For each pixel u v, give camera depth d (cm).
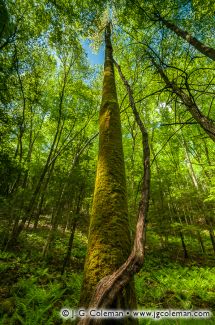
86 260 189
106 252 181
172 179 1485
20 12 892
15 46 967
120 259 176
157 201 1400
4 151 810
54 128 1571
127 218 213
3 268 714
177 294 673
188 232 1483
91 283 163
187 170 1641
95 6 599
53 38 875
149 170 155
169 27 387
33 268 790
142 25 488
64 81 1262
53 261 967
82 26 677
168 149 1544
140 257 112
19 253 1007
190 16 479
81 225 1688
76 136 1528
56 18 741
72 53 1227
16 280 657
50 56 1230
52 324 445
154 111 1200
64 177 1034
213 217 1384
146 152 167
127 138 1457
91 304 112
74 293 606
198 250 1520
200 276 927
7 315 454
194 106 221
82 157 1154
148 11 456
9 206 1015
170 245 1530
